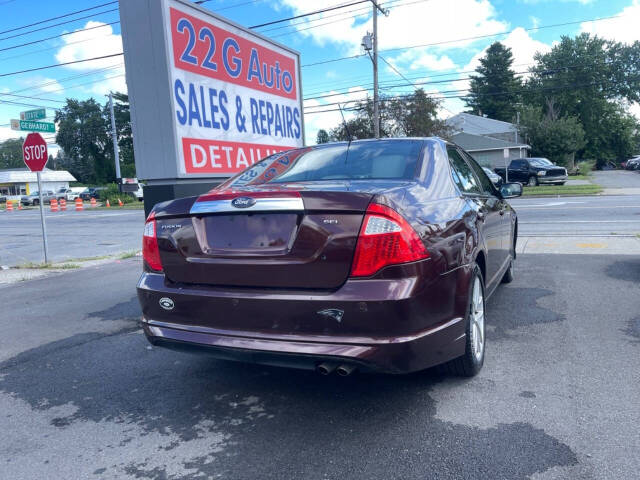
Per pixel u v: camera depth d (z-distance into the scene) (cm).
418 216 278
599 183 2989
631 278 609
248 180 368
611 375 339
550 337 417
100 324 532
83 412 325
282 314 270
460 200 352
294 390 341
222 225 292
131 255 1060
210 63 615
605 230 1047
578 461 243
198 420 306
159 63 544
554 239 935
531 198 2102
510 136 5819
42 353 443
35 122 988
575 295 543
